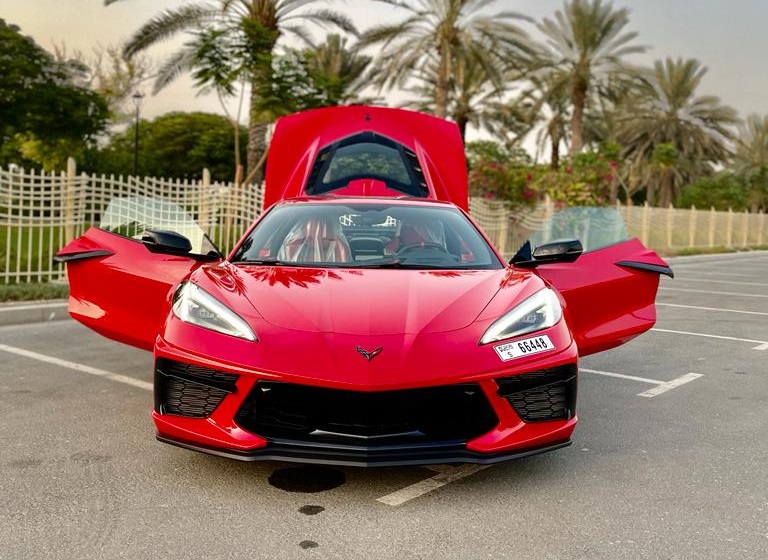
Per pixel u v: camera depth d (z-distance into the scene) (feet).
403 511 9.64
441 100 83.20
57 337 22.44
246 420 10.03
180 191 36.60
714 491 10.58
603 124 131.34
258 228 14.44
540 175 71.46
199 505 9.74
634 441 13.03
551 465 11.64
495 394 10.01
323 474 10.97
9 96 81.87
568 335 10.94
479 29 80.94
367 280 11.67
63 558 8.15
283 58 53.72
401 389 9.62
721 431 13.75
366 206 15.03
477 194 61.36
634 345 23.58
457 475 11.05
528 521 9.39
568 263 13.78
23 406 14.66
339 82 55.16
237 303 10.82
